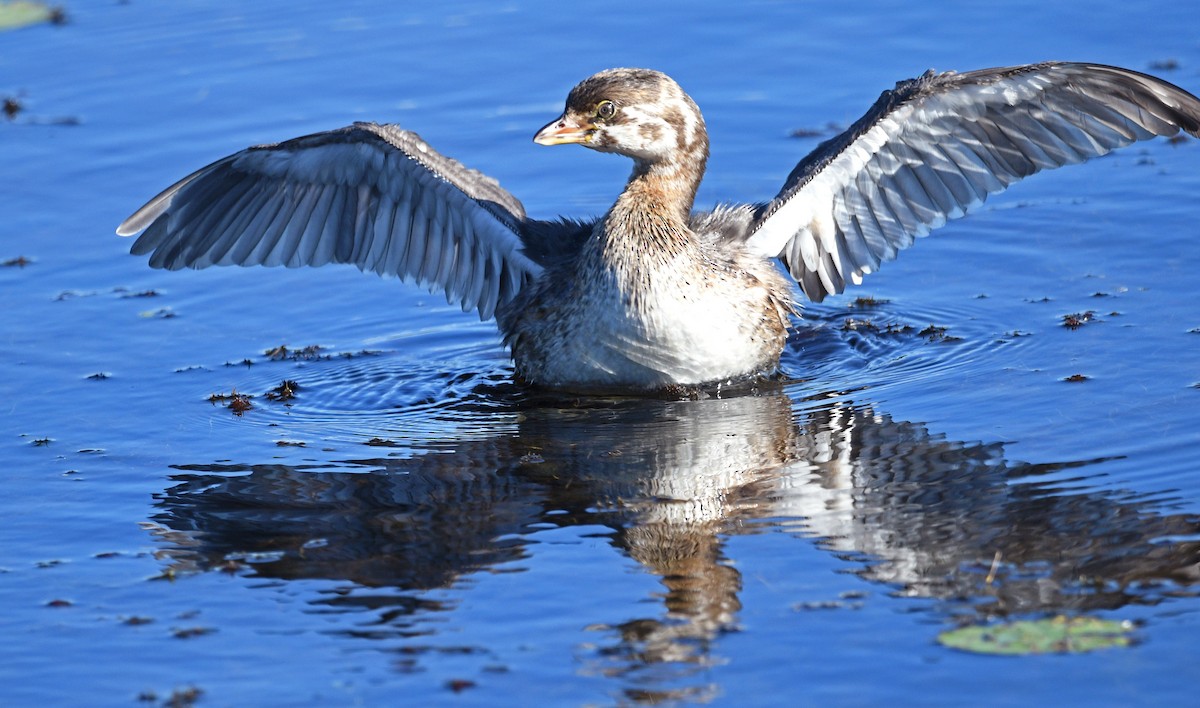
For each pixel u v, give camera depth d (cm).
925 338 1279
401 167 1242
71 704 762
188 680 779
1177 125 1159
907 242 1302
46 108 1789
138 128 1733
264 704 754
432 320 1410
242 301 1430
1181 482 948
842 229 1309
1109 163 1600
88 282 1445
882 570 859
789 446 1059
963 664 756
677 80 1812
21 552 934
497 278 1315
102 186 1611
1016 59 1761
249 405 1189
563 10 2017
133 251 1234
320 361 1301
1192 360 1143
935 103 1186
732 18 1958
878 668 757
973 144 1234
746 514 945
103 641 822
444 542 923
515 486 1008
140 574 899
